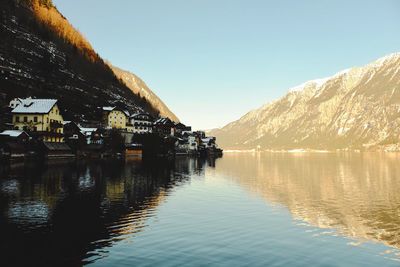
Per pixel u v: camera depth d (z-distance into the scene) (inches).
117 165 5191.9
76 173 3833.7
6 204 2161.7
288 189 3385.8
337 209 2436.0
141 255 1358.3
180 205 2354.8
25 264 1237.7
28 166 4311.0
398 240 1702.8
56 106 6092.5
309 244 1600.6
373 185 3772.1
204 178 4131.4
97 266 1240.8
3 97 6505.9
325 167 6688.0
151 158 7628.0
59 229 1663.4
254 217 2084.2
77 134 6530.5
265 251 1475.1
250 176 4650.6
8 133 4768.7
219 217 2041.1
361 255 1483.8
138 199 2498.8
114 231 1665.8
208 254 1402.6
